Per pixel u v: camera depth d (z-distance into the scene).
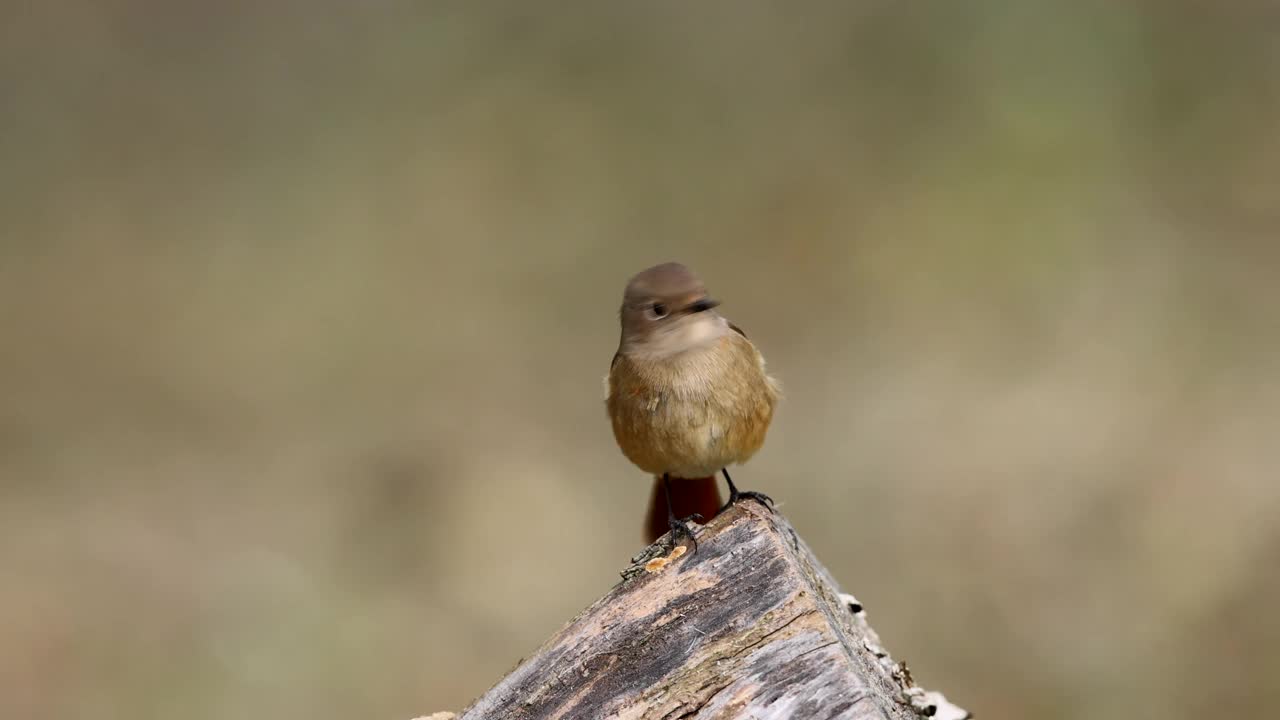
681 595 5.21
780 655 5.03
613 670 5.14
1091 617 12.10
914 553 13.13
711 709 5.01
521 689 5.19
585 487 14.65
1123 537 12.95
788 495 13.89
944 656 11.91
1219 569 12.31
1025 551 12.86
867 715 4.91
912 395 15.34
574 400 16.11
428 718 6.34
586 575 13.49
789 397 15.58
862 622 6.27
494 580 13.56
